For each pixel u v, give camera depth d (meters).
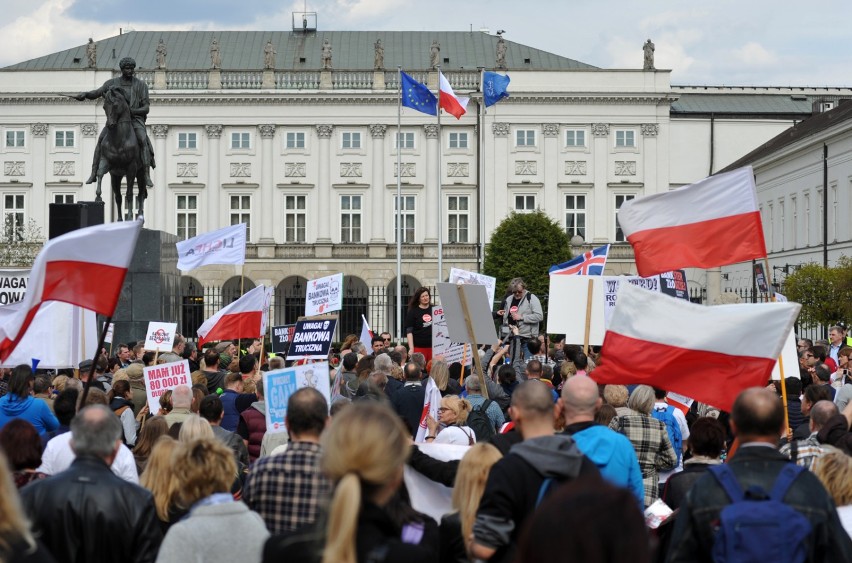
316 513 8.73
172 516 9.97
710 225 15.49
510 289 30.05
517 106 93.25
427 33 103.81
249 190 93.69
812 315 59.75
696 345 11.75
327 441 6.36
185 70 93.12
